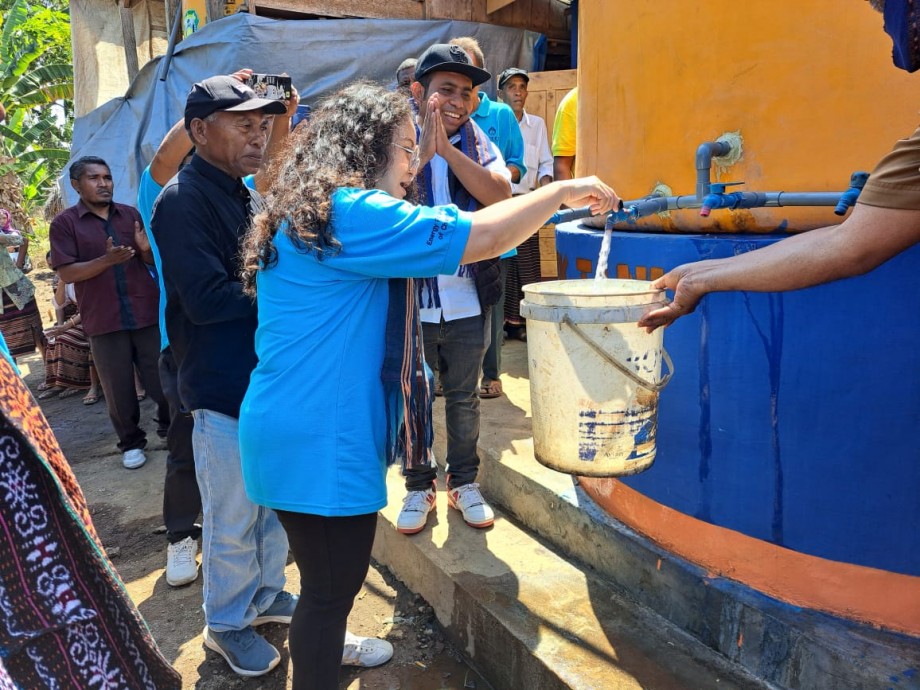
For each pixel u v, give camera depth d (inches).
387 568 123.4
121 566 131.7
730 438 79.8
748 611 78.9
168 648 107.0
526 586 98.8
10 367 46.9
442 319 108.0
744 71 75.7
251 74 106.7
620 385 65.6
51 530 46.8
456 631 102.1
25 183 690.2
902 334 67.4
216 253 90.0
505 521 119.4
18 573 44.9
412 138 69.7
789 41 71.9
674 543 89.7
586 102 100.8
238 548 96.4
